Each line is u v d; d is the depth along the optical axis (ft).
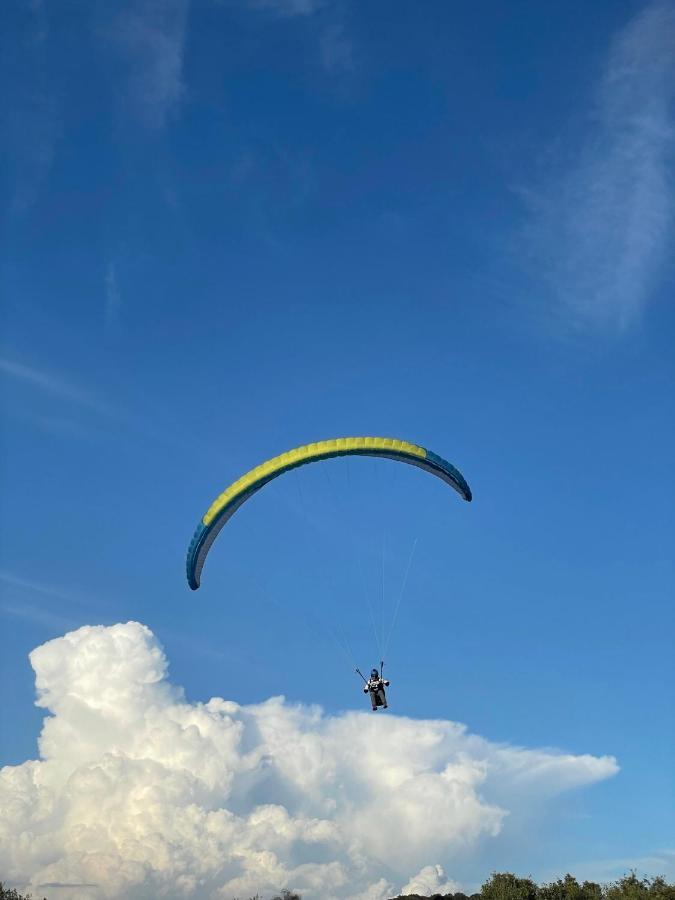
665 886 203.00
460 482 213.05
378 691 181.78
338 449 202.59
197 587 223.51
